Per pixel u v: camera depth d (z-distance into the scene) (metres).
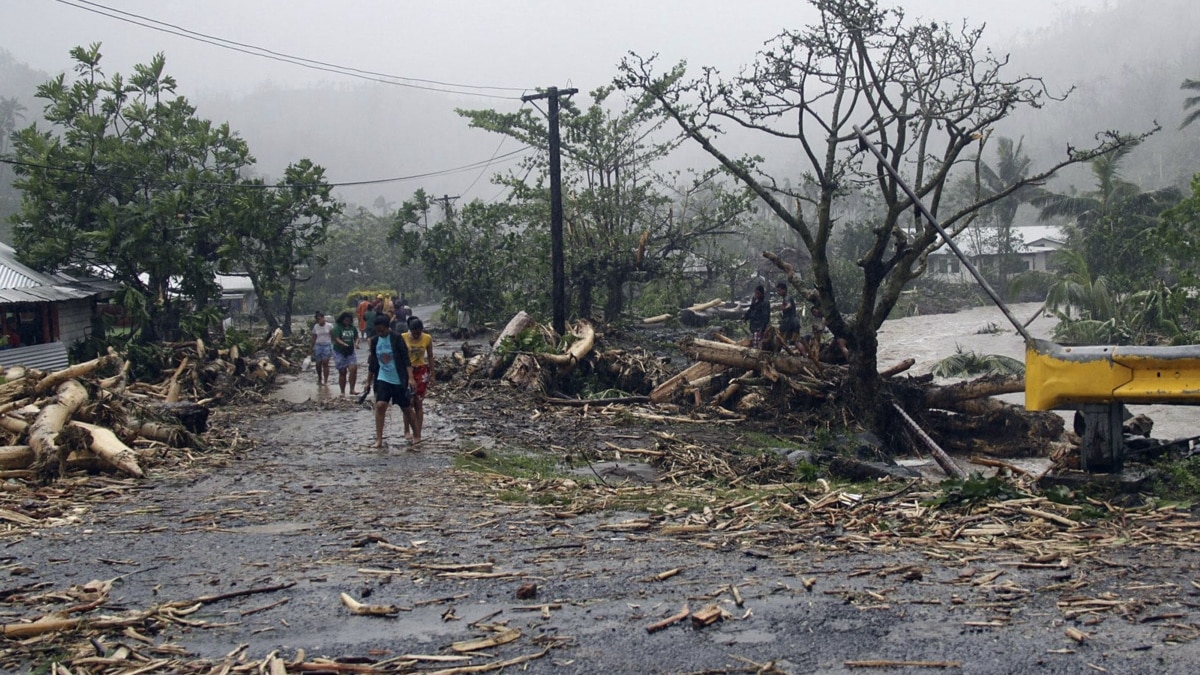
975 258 62.94
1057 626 4.36
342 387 17.34
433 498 8.19
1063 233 55.97
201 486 8.75
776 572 5.41
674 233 32.91
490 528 6.88
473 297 37.31
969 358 28.12
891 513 6.81
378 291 62.78
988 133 14.82
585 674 3.97
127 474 9.05
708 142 15.96
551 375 18.42
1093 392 7.19
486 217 35.41
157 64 29.23
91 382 10.71
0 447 8.87
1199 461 7.68
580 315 32.84
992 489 6.98
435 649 4.30
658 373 18.66
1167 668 3.84
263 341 25.50
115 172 27.64
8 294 22.84
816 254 16.22
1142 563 5.34
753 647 4.21
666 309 38.12
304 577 5.52
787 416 15.48
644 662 4.09
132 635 4.49
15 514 7.17
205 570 5.69
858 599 4.84
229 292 50.47
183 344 19.28
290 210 31.02
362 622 4.70
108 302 28.89
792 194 16.30
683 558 5.82
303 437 12.40
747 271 43.28
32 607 4.96
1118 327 33.75
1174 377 7.02
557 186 24.03
